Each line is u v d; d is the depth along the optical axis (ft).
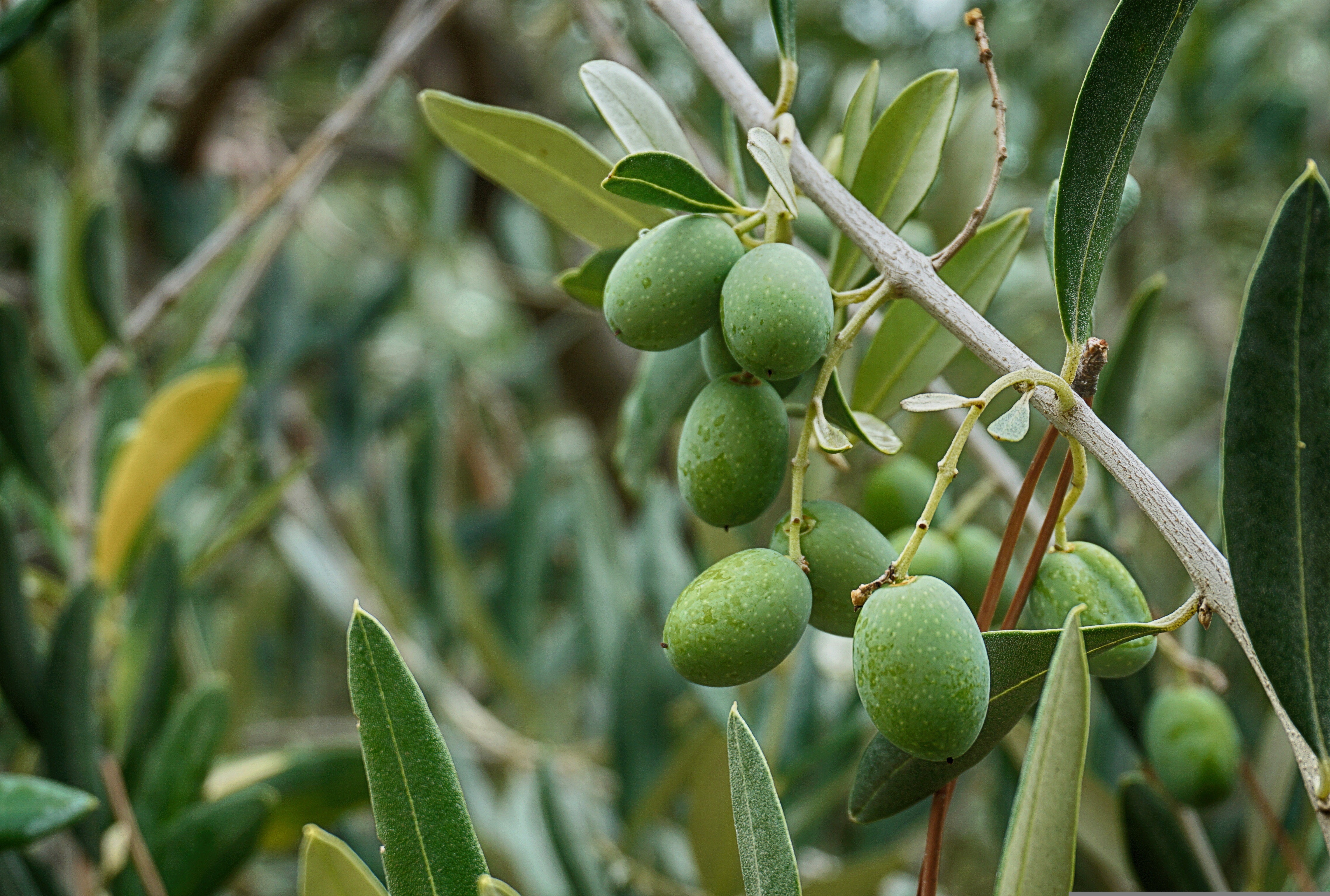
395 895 1.22
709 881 1.99
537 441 4.09
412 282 3.59
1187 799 1.58
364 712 1.23
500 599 2.88
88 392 2.06
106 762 1.69
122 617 2.03
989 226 1.48
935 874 1.27
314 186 2.23
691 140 1.91
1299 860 1.63
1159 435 5.04
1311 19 4.11
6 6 1.64
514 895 1.21
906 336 1.46
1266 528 1.19
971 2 4.06
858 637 1.20
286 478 2.15
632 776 2.28
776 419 1.28
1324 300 1.18
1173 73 4.00
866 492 1.62
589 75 1.34
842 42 3.74
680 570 2.51
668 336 1.27
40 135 3.14
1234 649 1.99
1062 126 3.91
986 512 2.53
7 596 1.63
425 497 2.96
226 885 1.69
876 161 1.38
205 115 3.48
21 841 1.48
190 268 2.09
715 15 3.50
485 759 2.81
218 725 1.78
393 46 1.98
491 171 1.49
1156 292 1.61
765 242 1.26
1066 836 1.13
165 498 2.43
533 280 3.79
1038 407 1.20
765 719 2.30
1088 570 1.27
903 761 1.26
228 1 4.12
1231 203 4.29
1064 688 1.14
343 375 3.34
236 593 3.91
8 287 3.51
